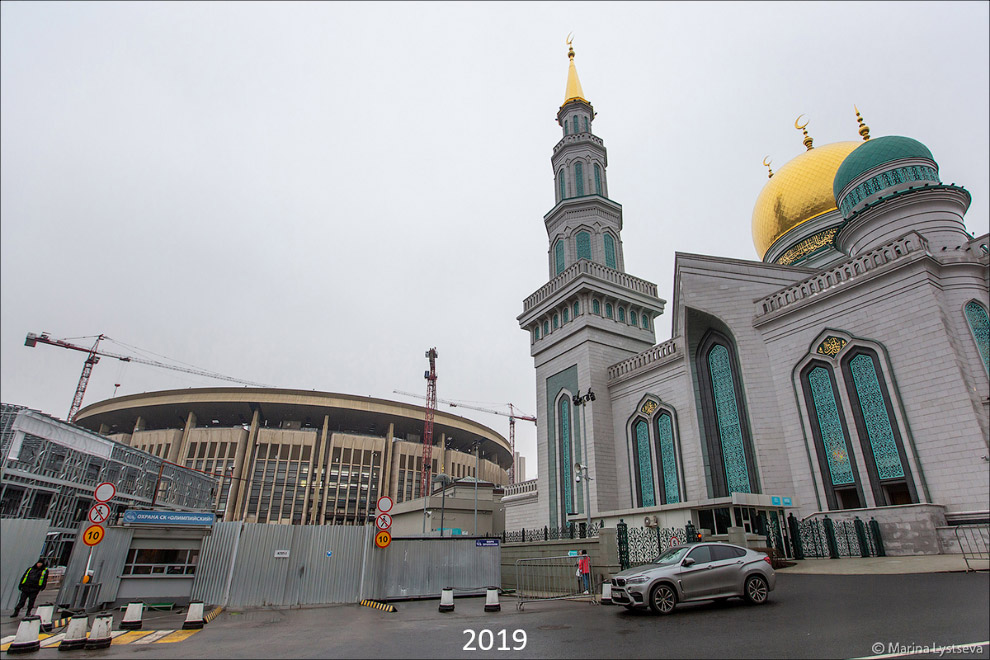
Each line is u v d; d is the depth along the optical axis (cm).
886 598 1218
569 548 2161
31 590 1302
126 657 945
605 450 3650
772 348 2777
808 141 4522
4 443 2719
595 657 879
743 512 2227
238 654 960
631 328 4138
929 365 2133
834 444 2425
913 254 2241
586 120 4997
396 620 1389
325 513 9250
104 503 1380
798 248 4097
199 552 1738
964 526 1842
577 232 4453
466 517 4631
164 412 9938
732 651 869
